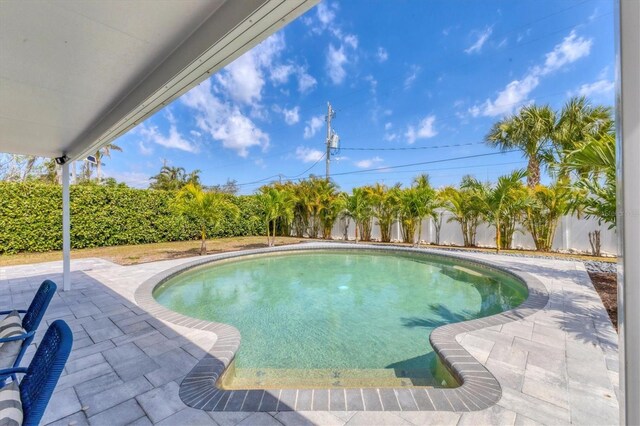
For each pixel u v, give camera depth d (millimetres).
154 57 2217
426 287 6504
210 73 2115
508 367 2547
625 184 807
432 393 2215
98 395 2227
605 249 8141
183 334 3312
